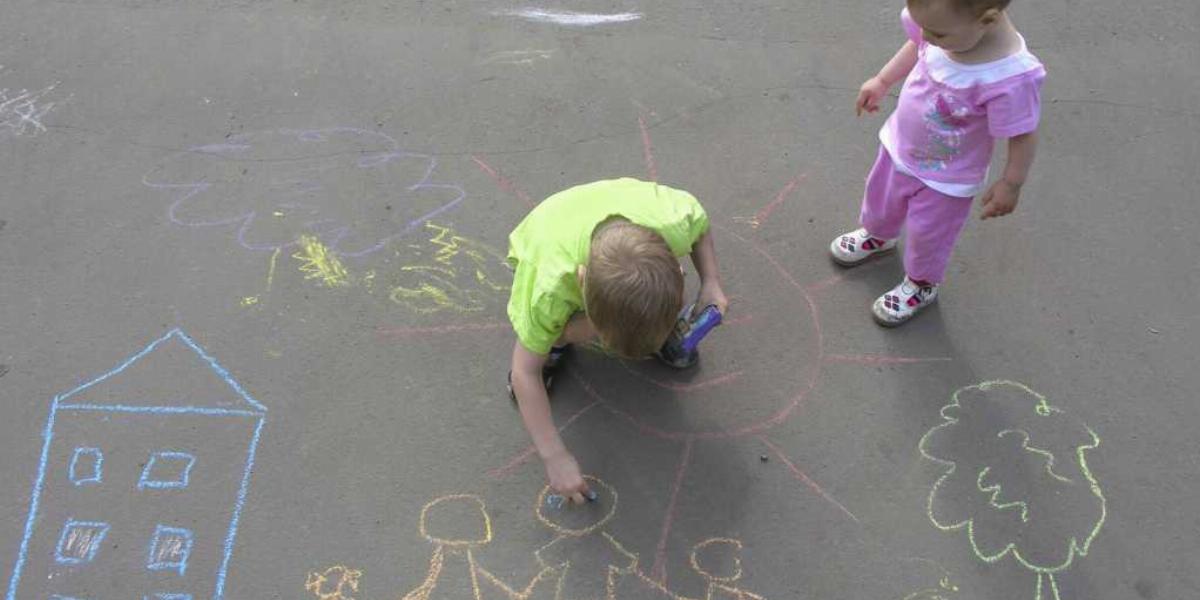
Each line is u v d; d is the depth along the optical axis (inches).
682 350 92.0
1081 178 113.2
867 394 98.8
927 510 92.6
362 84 120.6
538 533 91.2
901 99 86.7
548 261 79.6
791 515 92.3
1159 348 101.7
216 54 122.9
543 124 117.7
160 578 88.7
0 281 104.7
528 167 114.4
